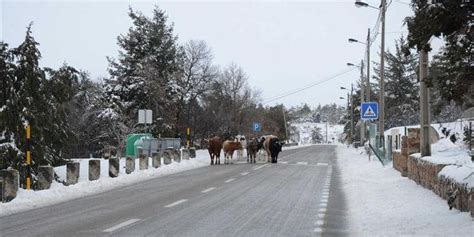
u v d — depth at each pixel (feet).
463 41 26.94
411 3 28.91
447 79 28.86
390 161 86.28
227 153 108.37
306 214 38.24
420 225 31.19
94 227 32.76
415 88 211.82
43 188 54.08
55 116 77.66
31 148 71.15
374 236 29.22
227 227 32.65
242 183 62.28
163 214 37.99
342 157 136.26
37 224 34.53
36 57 74.23
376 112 100.53
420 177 51.67
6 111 69.46
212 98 197.16
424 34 27.58
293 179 68.18
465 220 30.50
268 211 39.65
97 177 65.31
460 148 64.23
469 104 34.63
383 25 103.86
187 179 68.33
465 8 26.16
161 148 112.78
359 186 57.57
